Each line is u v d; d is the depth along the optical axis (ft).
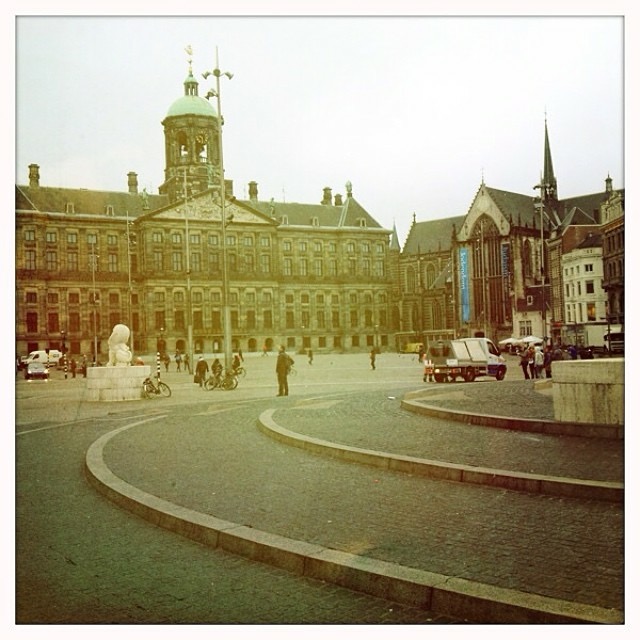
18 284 316.40
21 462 42.42
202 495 31.42
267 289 369.09
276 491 31.96
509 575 20.15
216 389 111.86
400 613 18.98
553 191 367.86
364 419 54.19
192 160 354.13
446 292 396.37
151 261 339.36
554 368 44.06
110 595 20.79
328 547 23.29
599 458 34.71
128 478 35.42
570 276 272.72
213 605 19.90
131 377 91.25
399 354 366.43
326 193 425.28
